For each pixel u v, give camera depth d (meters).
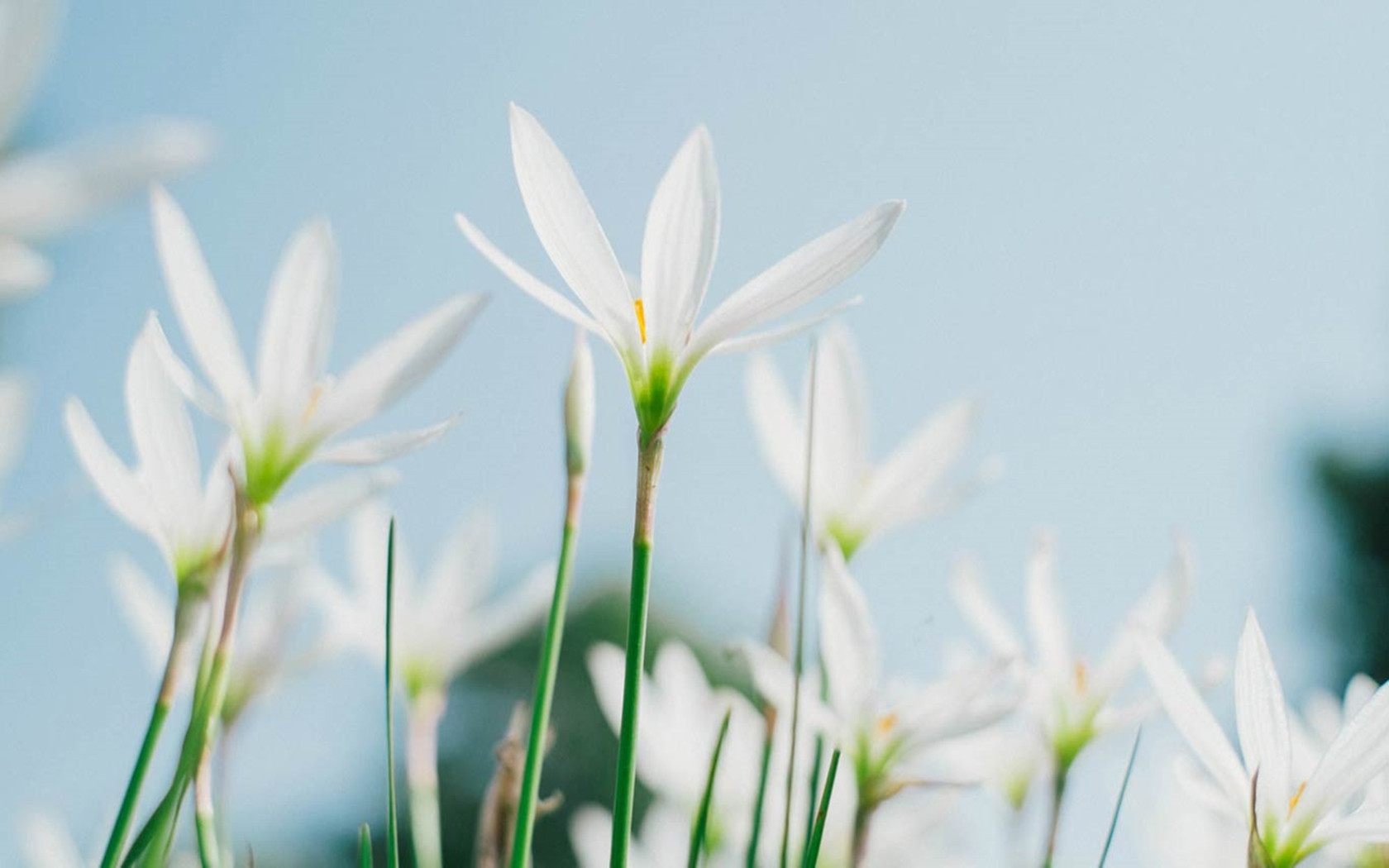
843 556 0.41
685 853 0.42
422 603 0.40
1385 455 3.95
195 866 0.36
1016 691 0.37
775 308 0.32
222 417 0.32
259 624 0.37
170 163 0.22
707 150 0.33
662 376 0.32
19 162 0.22
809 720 0.36
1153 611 0.38
